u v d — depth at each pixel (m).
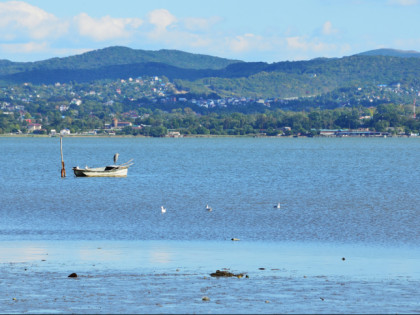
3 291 121.75
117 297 117.50
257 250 171.62
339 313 108.44
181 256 161.62
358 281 132.12
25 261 153.00
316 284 129.00
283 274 139.12
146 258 158.12
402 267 147.75
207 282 130.12
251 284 128.50
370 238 193.38
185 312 108.69
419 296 119.56
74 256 160.38
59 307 111.12
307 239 191.75
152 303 113.69
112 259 156.38
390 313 108.38
